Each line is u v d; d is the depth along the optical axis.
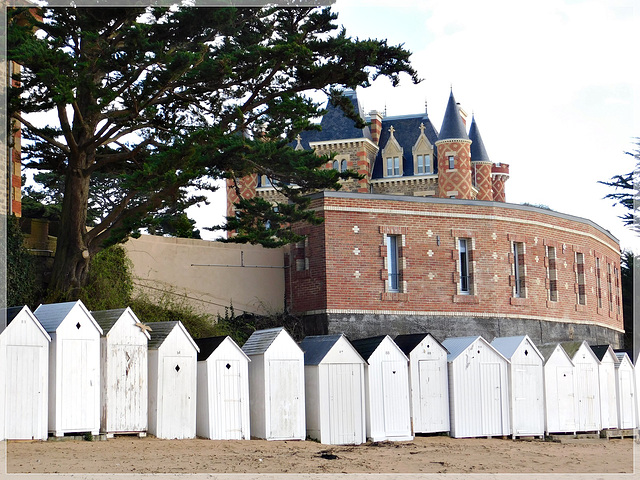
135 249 29.83
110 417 18.80
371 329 31.75
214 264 31.58
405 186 73.12
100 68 24.48
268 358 21.06
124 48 24.02
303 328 31.75
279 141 26.41
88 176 26.34
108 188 50.84
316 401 21.77
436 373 23.72
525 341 25.27
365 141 70.69
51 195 49.41
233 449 18.50
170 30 25.30
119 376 19.06
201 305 30.98
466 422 23.83
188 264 31.05
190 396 20.03
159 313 27.80
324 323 31.14
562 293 38.16
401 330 32.34
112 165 28.34
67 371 18.23
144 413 19.41
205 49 25.33
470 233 34.53
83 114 25.19
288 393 21.22
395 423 22.67
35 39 22.44
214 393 20.31
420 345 23.56
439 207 33.94
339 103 28.25
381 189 73.44
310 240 32.16
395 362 22.94
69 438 18.11
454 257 34.00
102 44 24.16
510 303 35.28
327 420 21.62
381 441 22.16
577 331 38.78
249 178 62.06
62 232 26.05
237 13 25.98
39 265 28.16
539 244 37.16
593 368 26.92
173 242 30.86
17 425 17.33
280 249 33.19
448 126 70.81
